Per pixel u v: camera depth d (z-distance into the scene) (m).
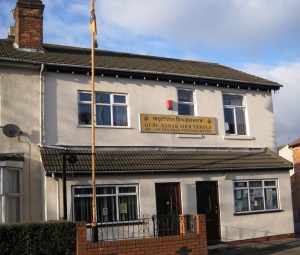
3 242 10.04
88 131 15.62
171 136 17.09
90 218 14.30
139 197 15.11
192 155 17.05
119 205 14.80
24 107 14.81
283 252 14.41
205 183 16.61
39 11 16.94
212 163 16.73
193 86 18.03
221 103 18.56
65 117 15.34
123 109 16.56
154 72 16.92
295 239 17.69
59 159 14.22
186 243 11.98
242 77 19.62
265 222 17.55
